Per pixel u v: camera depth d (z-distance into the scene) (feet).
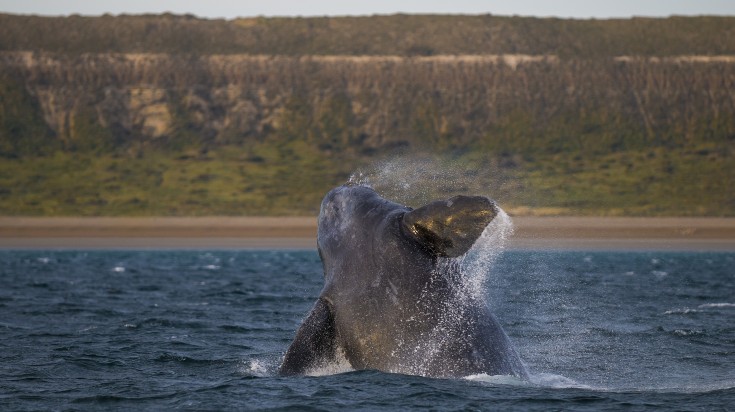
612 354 209.56
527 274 536.01
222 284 466.70
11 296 375.66
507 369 141.90
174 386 165.99
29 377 177.47
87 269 622.95
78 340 232.53
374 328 134.62
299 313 303.27
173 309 320.29
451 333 135.85
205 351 214.07
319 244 144.87
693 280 501.56
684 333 246.88
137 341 230.68
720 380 175.94
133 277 531.09
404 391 134.82
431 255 134.41
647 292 407.23
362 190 144.56
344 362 139.64
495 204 127.34
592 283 465.88
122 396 156.87
